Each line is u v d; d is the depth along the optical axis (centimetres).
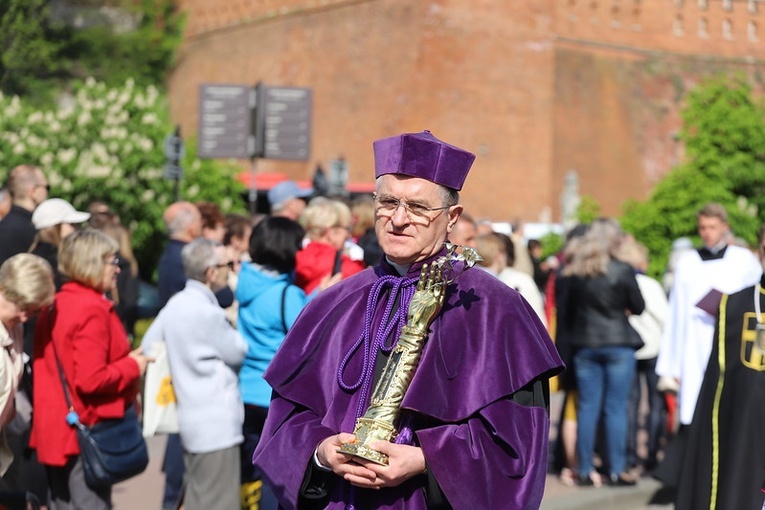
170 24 7244
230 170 4244
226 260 1037
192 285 1008
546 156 5719
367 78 5878
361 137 5888
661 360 1348
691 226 3300
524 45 5712
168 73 7244
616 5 5962
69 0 7006
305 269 1134
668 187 3356
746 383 938
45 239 1122
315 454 520
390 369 518
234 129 2419
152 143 3900
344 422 526
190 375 993
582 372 1427
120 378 913
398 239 537
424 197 530
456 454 503
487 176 5634
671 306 1348
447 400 514
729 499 932
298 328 557
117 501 1304
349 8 5997
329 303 559
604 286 1398
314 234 1153
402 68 5719
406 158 529
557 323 1462
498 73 5675
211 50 6912
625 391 1427
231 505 995
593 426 1434
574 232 1468
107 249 920
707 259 1337
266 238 1037
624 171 5922
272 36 6469
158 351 1016
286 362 549
